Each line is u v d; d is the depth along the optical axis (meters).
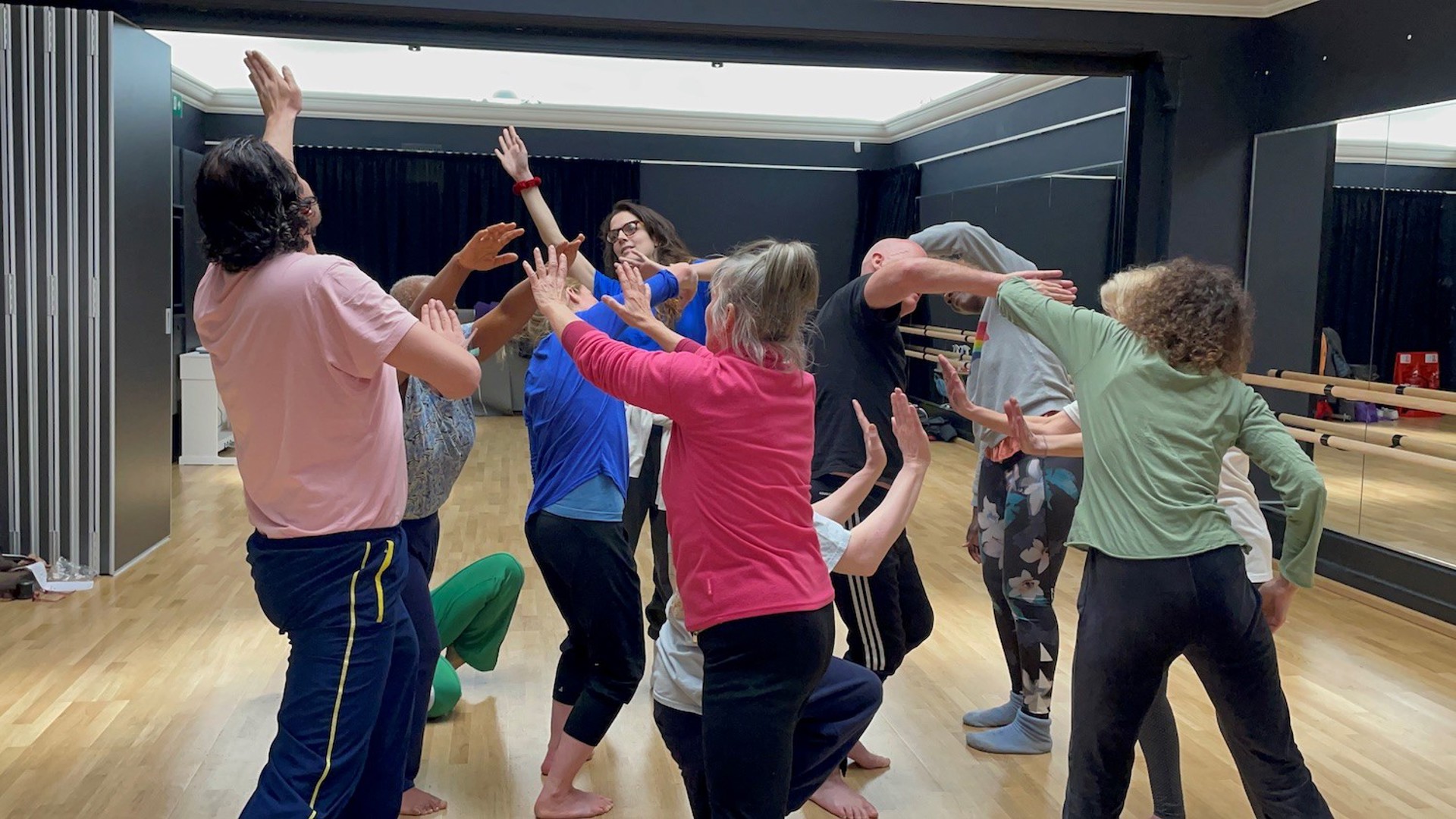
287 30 4.08
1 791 2.74
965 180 8.73
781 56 4.48
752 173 9.46
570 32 4.25
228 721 3.22
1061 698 3.50
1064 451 2.50
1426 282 4.58
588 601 2.57
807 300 1.85
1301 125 4.94
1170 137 4.96
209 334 1.82
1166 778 2.54
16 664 3.70
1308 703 3.54
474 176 9.14
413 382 2.40
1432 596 4.47
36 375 4.77
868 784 2.91
